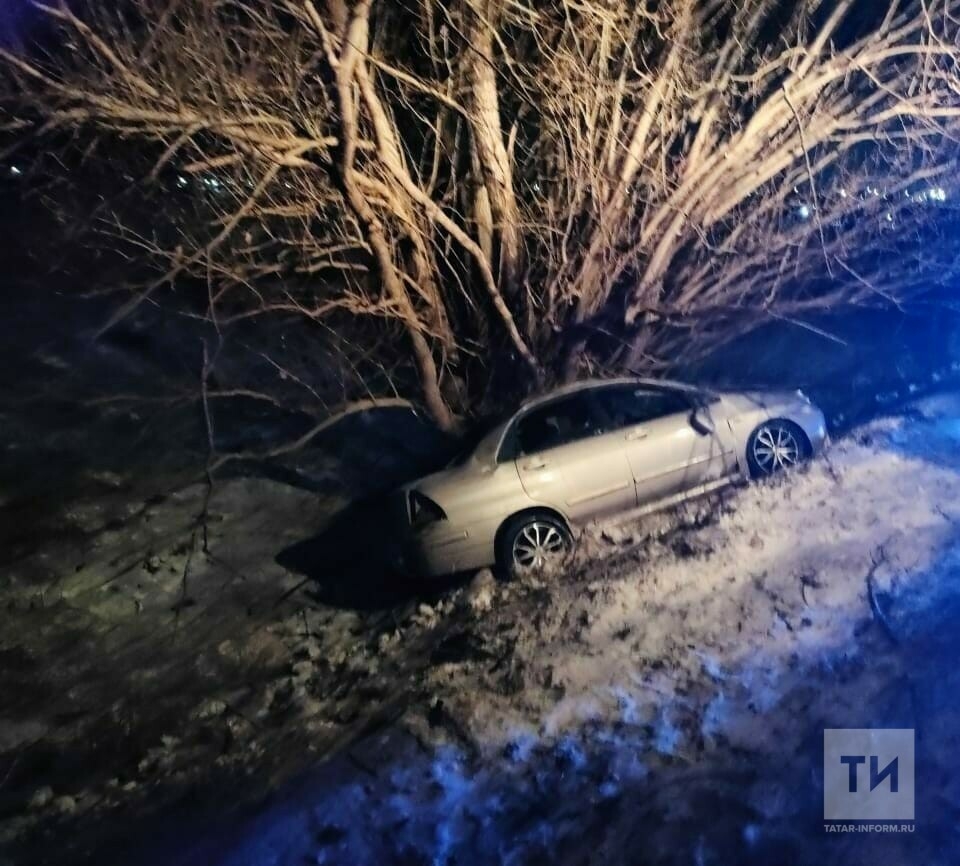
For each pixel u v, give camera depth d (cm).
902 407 934
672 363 1042
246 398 1248
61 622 910
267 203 905
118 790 668
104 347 1297
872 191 989
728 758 485
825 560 638
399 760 555
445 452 861
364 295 945
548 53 810
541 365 983
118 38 748
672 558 704
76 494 1086
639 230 933
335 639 837
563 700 566
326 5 675
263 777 605
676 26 795
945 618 537
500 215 905
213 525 1055
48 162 997
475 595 770
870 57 815
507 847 463
